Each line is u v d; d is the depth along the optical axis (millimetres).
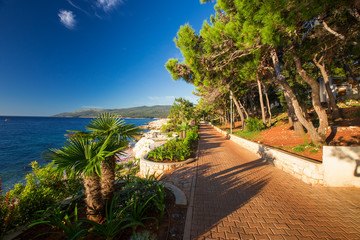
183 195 4289
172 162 7586
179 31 6672
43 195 3311
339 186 4754
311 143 7938
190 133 15211
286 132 12352
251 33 4926
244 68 7027
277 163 6988
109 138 3301
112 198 3365
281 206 3820
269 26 4246
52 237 2535
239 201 4082
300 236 2809
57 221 2521
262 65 9938
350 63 16875
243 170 6664
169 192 4516
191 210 3646
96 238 2516
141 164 8336
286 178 5656
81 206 3459
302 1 3744
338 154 4738
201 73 7449
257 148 9531
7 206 2771
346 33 5938
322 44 6438
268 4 3900
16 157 19000
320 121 7637
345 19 5609
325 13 5004
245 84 19297
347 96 18812
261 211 3613
